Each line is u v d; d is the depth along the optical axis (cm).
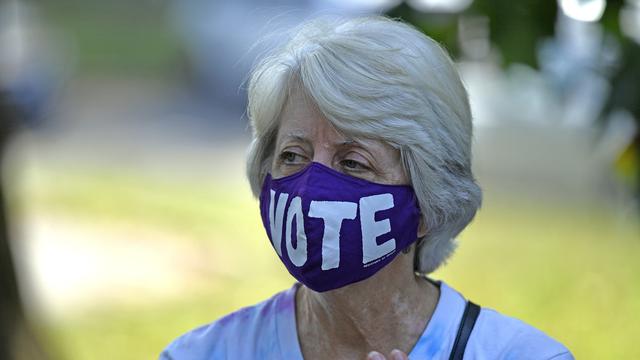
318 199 642
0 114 1623
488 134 3125
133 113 5297
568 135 2995
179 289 2398
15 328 1580
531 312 2016
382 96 629
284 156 678
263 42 772
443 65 659
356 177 651
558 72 1094
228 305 2269
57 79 5212
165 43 7031
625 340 1828
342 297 688
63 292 2388
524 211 2962
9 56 4459
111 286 2438
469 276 2312
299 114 657
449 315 693
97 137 4697
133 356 1973
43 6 7381
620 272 2212
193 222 3050
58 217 3142
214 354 727
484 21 1060
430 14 1045
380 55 634
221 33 5272
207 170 3966
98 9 7931
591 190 2809
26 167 3878
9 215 1617
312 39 662
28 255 2581
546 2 1050
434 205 671
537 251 2506
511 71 1084
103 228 2995
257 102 692
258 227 2997
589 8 1034
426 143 643
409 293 700
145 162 4134
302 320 720
